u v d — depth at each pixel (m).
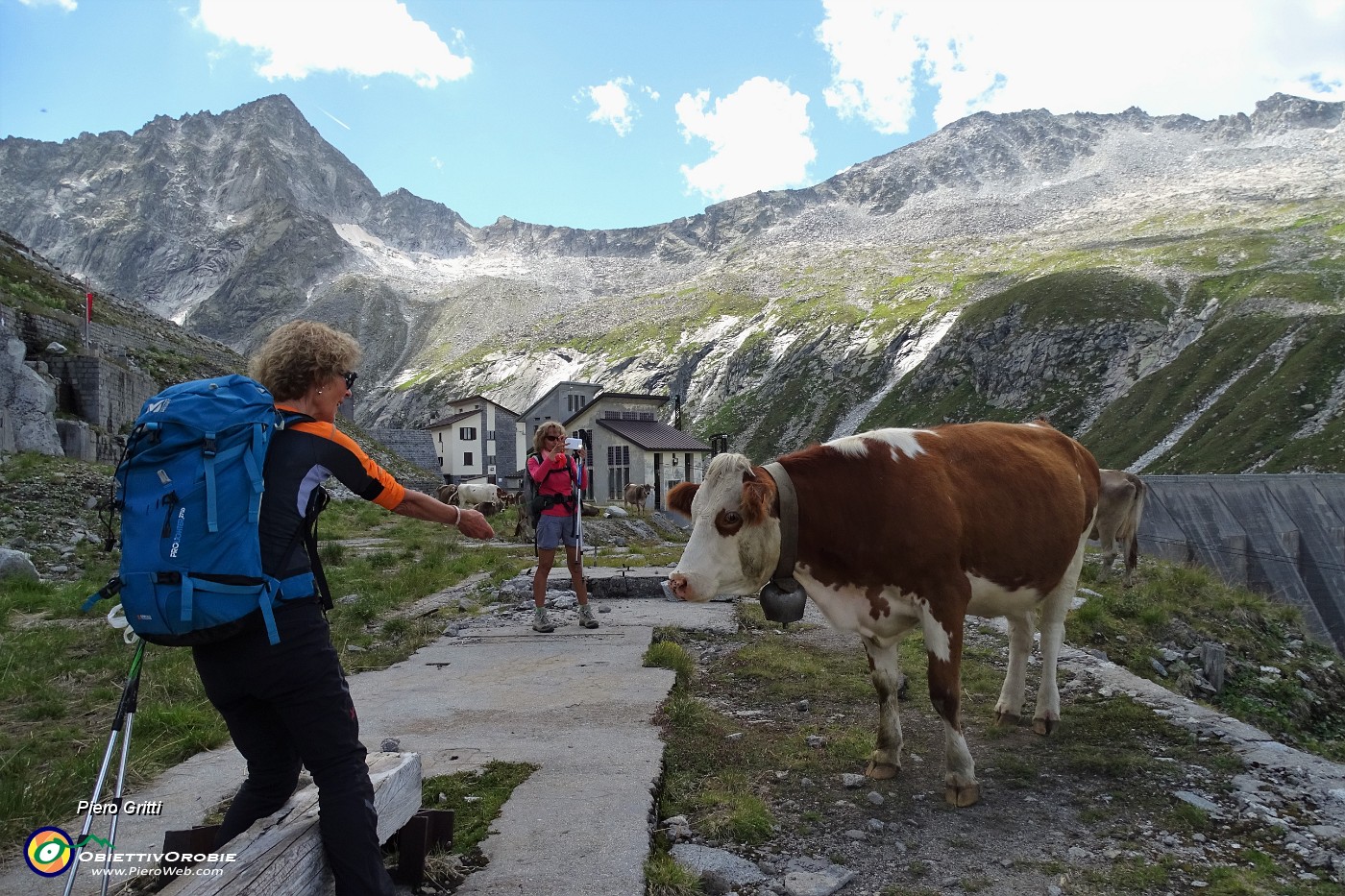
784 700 6.57
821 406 184.25
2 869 3.65
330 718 2.86
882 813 4.52
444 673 7.16
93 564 14.08
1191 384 137.38
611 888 3.36
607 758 4.92
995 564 5.16
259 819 2.98
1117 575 13.29
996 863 3.97
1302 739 9.17
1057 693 5.88
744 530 4.64
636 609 10.20
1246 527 54.81
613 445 64.81
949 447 5.29
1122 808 4.63
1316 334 134.75
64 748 5.32
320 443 2.92
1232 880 3.79
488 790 4.44
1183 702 6.43
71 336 33.94
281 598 2.74
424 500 3.17
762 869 3.83
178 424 2.64
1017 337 170.50
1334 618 51.06
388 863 3.56
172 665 7.50
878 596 4.88
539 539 8.79
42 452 23.78
